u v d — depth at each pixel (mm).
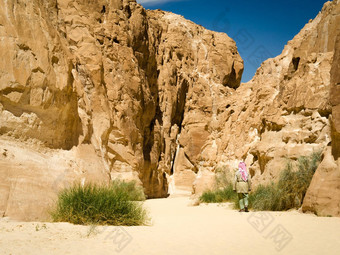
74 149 11148
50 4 13969
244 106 24891
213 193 16625
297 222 7285
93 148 12508
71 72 12062
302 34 22078
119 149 24219
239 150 22094
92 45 22969
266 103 20453
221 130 26812
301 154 13008
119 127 24500
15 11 9492
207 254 4617
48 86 9883
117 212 7438
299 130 14188
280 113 15914
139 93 27797
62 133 10680
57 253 4520
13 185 7531
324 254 4504
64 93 10742
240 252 4727
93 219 7133
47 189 8266
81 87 13461
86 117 12750
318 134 12922
